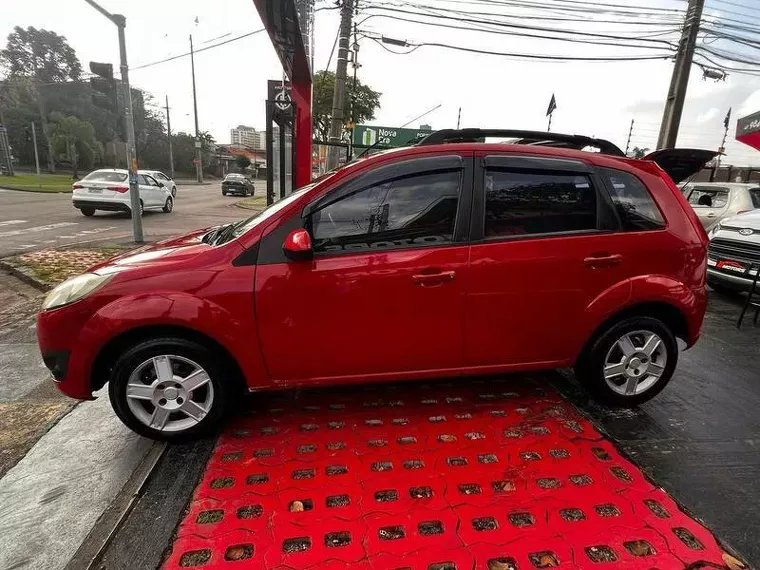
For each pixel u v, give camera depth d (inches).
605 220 116.0
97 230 469.1
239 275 103.0
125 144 376.8
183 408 107.3
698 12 479.8
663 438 114.7
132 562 78.2
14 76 2288.4
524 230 112.3
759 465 105.3
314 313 105.3
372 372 112.3
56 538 83.2
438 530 84.8
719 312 224.4
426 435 114.0
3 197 796.6
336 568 76.7
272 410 125.1
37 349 170.4
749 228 217.6
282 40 261.0
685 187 377.7
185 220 589.6
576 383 142.0
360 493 94.0
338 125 539.2
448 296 108.7
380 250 106.5
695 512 90.4
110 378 104.0
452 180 110.3
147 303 100.2
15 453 108.1
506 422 120.0
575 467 102.7
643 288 117.1
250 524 86.0
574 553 80.3
